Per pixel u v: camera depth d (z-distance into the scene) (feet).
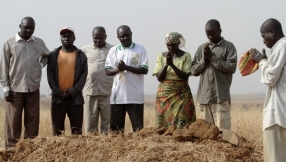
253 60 20.21
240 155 19.47
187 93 25.84
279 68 18.51
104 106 32.01
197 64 25.77
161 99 25.93
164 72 25.54
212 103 25.49
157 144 20.13
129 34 27.71
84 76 28.32
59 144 21.61
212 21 25.59
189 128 21.57
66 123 43.60
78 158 20.26
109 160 19.69
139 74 27.61
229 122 25.53
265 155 19.31
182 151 19.48
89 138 22.07
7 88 27.86
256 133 37.47
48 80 28.17
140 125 27.48
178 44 26.02
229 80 25.73
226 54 25.54
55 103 27.86
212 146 19.95
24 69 27.84
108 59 28.17
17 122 28.19
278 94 18.88
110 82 32.04
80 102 28.02
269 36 19.42
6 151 21.65
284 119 18.69
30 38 28.12
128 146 20.31
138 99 27.35
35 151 21.44
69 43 28.43
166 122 25.62
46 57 29.27
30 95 28.27
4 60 27.94
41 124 41.91
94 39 31.91
